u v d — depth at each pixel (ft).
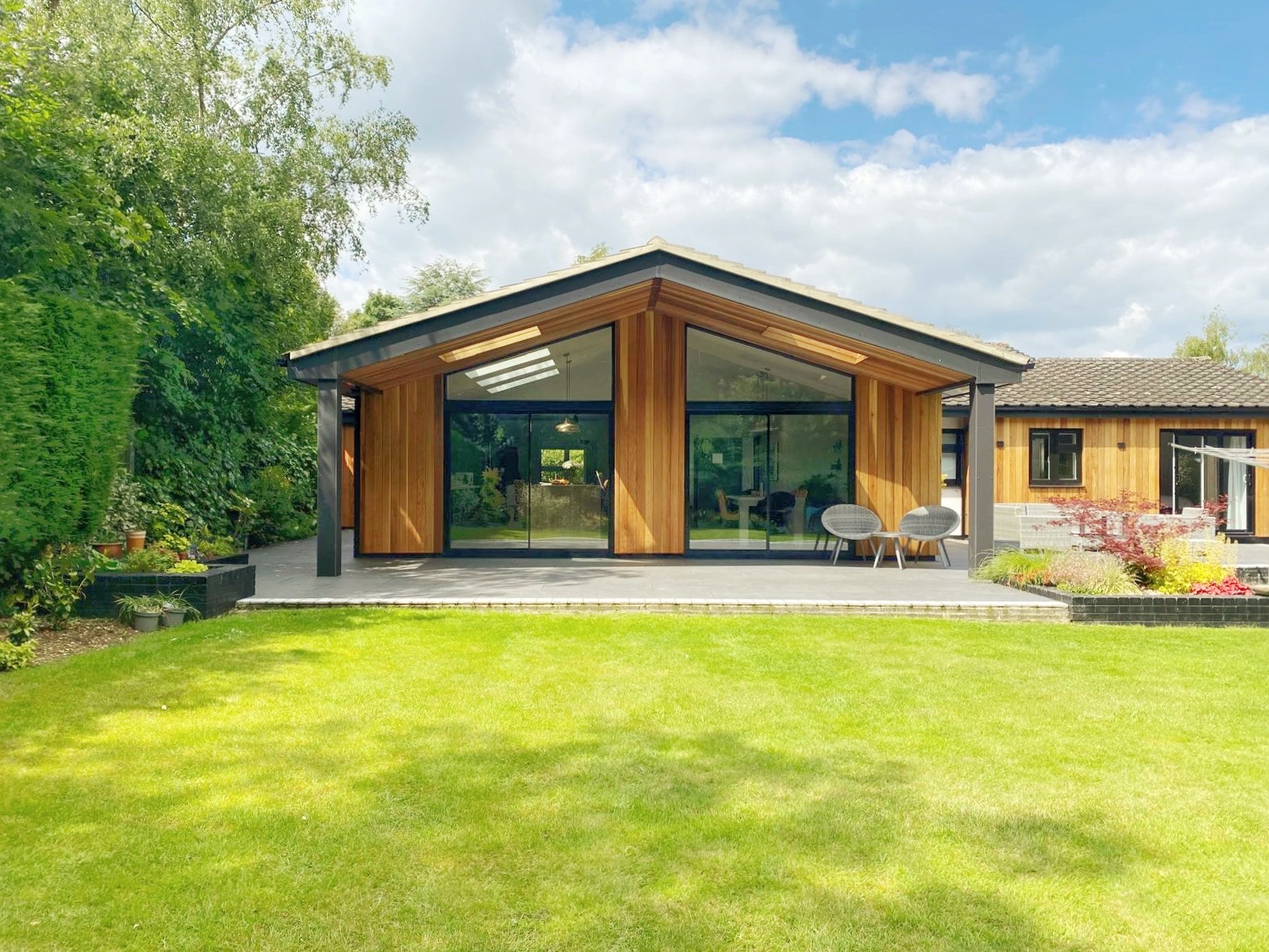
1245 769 12.78
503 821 10.69
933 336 31.99
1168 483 54.65
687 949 7.98
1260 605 25.34
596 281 31.63
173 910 8.56
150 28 51.78
